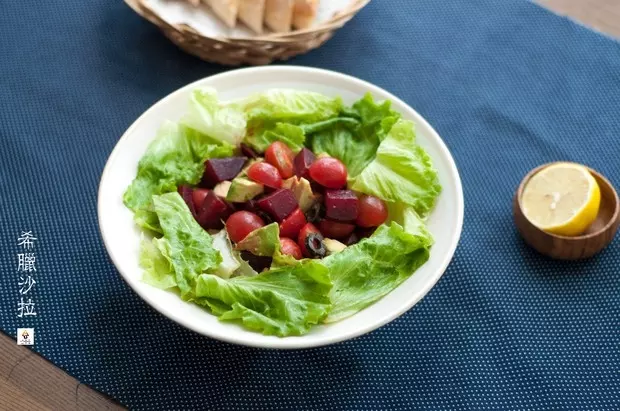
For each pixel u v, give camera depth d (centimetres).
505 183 73
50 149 72
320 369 62
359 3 76
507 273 67
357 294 59
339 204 62
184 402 60
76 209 69
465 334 64
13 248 67
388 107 66
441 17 84
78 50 79
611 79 79
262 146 66
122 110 75
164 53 79
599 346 64
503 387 62
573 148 75
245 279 59
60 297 64
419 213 63
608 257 69
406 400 61
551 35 82
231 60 76
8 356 61
